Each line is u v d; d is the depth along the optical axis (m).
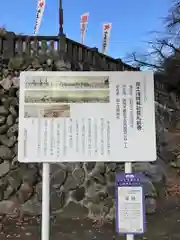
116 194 2.41
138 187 2.39
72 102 2.50
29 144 2.47
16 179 5.12
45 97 2.51
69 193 5.16
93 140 2.46
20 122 2.49
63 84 2.51
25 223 4.59
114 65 7.18
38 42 5.79
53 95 2.51
